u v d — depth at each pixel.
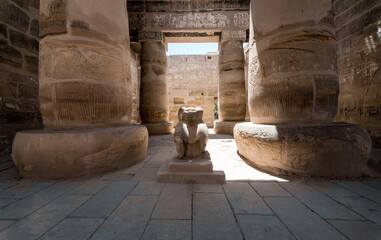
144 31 7.25
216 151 4.14
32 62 4.52
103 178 2.45
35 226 1.42
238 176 2.49
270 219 1.49
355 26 4.06
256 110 3.03
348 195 1.90
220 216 1.54
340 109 4.48
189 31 7.40
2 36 3.85
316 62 2.54
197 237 1.28
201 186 2.17
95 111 2.77
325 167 2.37
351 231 1.33
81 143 2.46
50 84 2.62
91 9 2.73
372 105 3.75
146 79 7.21
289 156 2.43
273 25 2.70
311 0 2.55
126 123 3.35
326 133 2.34
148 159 3.46
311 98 2.55
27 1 4.39
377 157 2.99
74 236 1.30
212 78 11.81
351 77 4.18
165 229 1.37
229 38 7.21
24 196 1.94
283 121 2.70
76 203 1.78
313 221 1.46
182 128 2.59
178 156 2.77
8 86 3.97
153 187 2.15
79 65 2.62
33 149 2.44
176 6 7.27
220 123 7.17
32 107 4.52
